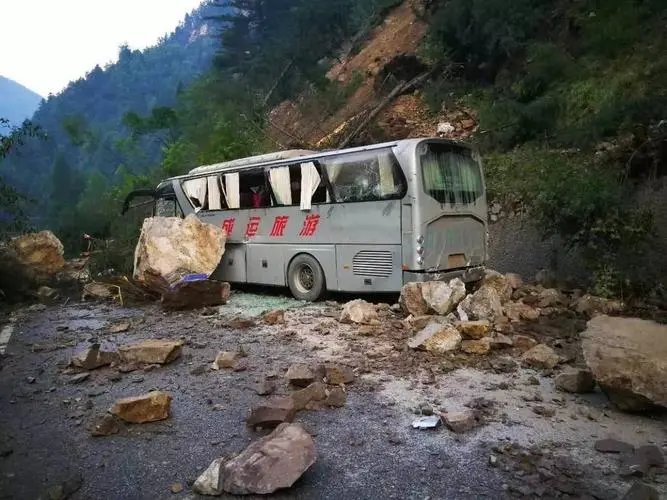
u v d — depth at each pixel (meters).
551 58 13.48
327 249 9.92
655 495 3.16
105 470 3.93
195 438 4.39
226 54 36.16
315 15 28.19
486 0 15.62
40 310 10.90
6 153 12.51
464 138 15.20
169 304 9.87
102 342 7.77
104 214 23.45
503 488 3.50
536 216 9.41
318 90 23.84
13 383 6.05
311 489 3.57
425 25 21.39
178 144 25.56
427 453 4.00
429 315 7.74
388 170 8.93
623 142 9.91
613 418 4.54
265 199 11.15
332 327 7.92
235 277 11.95
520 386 5.34
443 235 9.00
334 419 4.64
